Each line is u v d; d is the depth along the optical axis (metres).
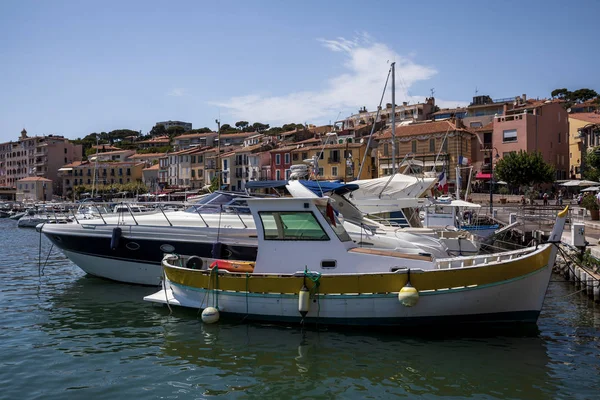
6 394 8.79
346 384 9.09
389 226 19.06
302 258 12.46
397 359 10.18
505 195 55.31
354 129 78.44
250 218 17.02
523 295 11.30
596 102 90.19
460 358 10.23
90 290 17.00
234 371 9.70
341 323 11.87
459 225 26.12
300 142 82.88
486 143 68.19
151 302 15.13
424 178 22.06
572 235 18.34
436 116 93.56
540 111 66.81
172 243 16.69
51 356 10.67
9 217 83.00
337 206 17.05
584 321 13.09
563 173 68.69
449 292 11.19
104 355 10.68
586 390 8.80
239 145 107.31
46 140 130.88
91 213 23.14
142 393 8.81
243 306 12.42
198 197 29.59
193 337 11.64
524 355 10.41
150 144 145.50
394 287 11.37
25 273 21.80
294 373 9.56
